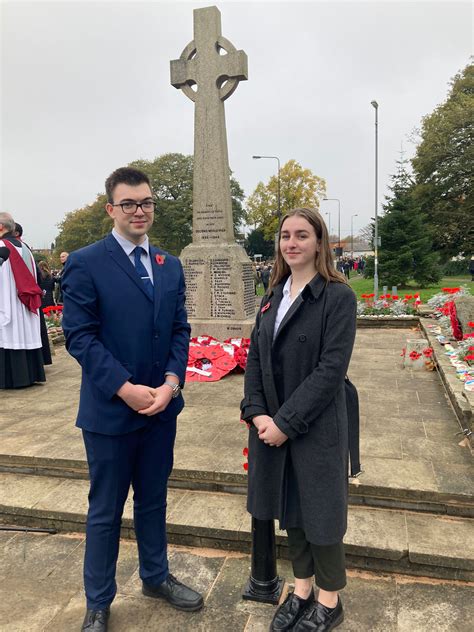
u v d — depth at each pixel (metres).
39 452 3.84
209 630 2.36
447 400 4.96
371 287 24.84
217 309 7.48
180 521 3.06
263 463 2.21
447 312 8.43
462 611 2.45
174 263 2.50
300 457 2.08
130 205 2.21
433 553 2.67
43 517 3.30
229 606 2.51
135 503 2.49
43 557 3.02
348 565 2.80
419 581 2.67
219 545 3.01
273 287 2.31
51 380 6.31
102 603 2.31
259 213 53.34
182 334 2.49
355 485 3.14
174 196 43.97
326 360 2.02
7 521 3.37
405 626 2.35
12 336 5.72
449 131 32.50
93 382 2.20
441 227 33.34
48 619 2.47
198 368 6.12
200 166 7.55
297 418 2.00
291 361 2.11
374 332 9.52
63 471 3.72
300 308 2.10
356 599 2.54
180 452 3.73
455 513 3.02
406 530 2.88
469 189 32.88
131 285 2.25
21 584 2.76
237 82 7.35
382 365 6.63
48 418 4.73
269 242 61.19
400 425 4.25
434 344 6.91
